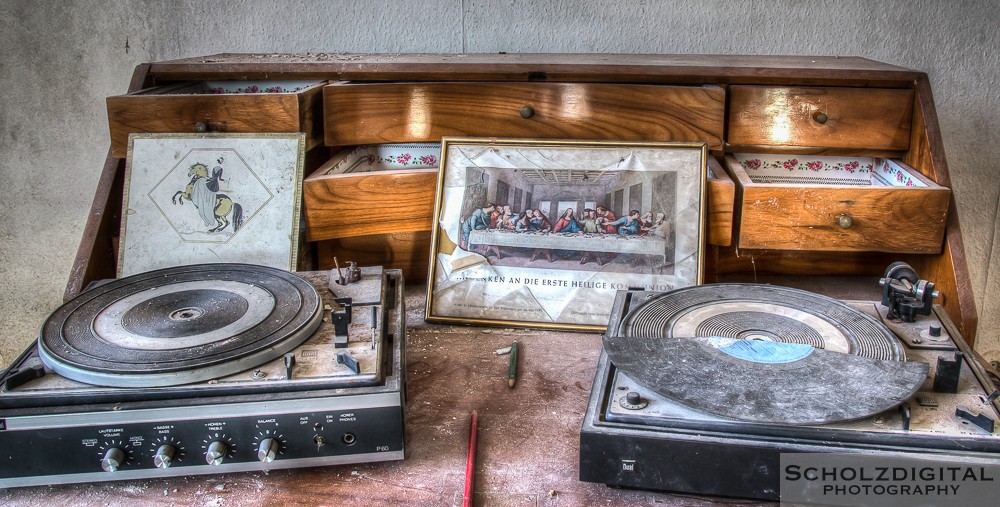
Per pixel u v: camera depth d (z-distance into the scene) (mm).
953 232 1374
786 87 1510
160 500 954
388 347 1104
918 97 1479
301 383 966
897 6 1813
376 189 1454
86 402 951
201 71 1643
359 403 962
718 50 1879
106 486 981
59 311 1126
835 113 1508
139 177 1453
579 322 1379
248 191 1443
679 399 915
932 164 1412
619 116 1495
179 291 1193
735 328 1100
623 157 1429
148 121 1465
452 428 1088
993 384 1022
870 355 1010
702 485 907
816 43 1857
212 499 954
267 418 959
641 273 1380
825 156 1654
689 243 1380
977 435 868
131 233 1430
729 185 1383
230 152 1457
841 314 1140
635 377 958
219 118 1460
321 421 967
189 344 1018
